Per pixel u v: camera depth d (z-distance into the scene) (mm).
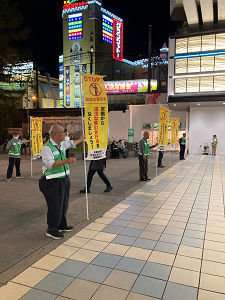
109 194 6914
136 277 2998
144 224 4668
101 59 49281
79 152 15312
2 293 2713
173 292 2730
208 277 3002
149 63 28469
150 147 9148
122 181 8734
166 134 9664
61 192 3951
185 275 3041
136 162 14445
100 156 4996
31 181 8727
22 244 3846
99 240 3984
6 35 23422
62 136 3865
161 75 42906
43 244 3842
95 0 47844
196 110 20516
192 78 18469
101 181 8758
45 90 53562
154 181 8766
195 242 3932
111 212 5352
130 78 53062
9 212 5371
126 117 25844
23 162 14289
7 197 6594
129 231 4344
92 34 48125
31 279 2957
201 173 10578
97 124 4891
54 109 32625
